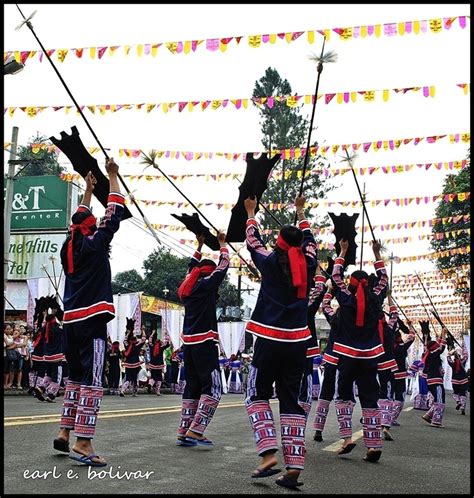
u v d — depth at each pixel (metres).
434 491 4.73
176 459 5.57
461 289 24.44
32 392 14.55
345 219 6.62
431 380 11.73
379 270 6.77
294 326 4.88
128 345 18.36
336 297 6.61
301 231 5.07
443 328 13.27
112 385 18.44
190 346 6.69
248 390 4.96
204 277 6.81
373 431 6.27
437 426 11.56
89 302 5.16
